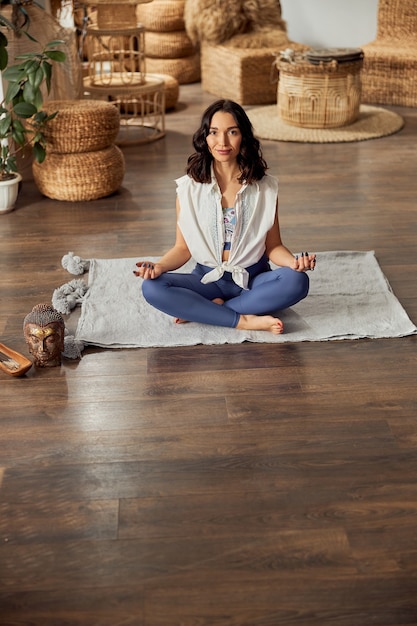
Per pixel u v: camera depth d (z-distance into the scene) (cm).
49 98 480
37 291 321
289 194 425
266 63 582
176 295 282
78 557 190
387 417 239
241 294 291
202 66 630
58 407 247
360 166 466
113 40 607
